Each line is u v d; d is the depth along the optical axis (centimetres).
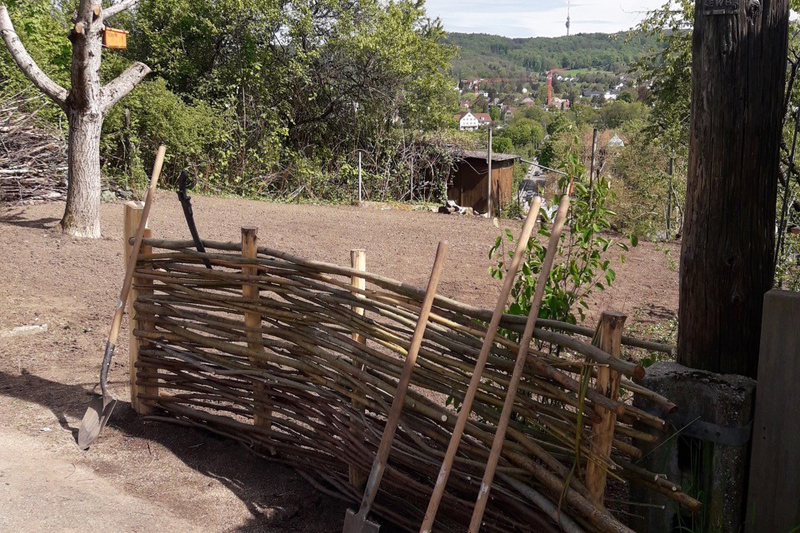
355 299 336
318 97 1989
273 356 375
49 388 475
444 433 308
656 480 253
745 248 267
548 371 267
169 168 1583
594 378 320
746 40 257
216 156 1664
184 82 1911
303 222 1151
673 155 1177
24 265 756
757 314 272
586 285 766
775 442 255
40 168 1147
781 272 487
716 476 265
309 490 369
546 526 275
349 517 314
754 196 265
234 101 1800
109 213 1077
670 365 284
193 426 424
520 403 283
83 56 848
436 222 1259
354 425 344
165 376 428
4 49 1359
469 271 837
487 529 305
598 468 256
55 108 1302
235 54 1898
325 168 1869
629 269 890
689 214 277
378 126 1959
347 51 1916
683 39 1091
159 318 422
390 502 349
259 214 1205
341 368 344
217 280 392
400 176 1855
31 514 323
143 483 366
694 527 273
